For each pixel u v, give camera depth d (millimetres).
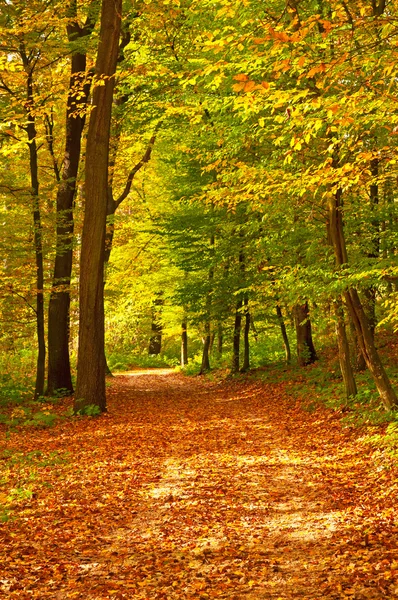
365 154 8039
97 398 16484
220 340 32969
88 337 16328
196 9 13844
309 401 16250
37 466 10406
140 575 5828
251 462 10695
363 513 7359
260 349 30797
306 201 12945
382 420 11719
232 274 23469
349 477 9195
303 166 11430
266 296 22406
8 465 10523
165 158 27094
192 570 5938
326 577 5559
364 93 7887
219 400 20656
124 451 11688
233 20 12242
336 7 7809
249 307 23297
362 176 9234
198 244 24719
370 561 5805
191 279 30719
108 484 9227
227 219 22359
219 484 9195
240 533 6992
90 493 8734
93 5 19000
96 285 16312
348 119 7320
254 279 22078
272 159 13062
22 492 8602
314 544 6500
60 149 23000
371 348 12172
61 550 6516
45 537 6891
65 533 7043
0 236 18797
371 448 10445
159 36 19938
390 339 19359
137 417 16250
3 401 19047
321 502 8078
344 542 6441
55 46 17031
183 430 14180
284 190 10328
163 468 10305
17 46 16922
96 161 15969
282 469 10094
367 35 8422
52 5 17125
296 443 12234
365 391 13953
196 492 8758
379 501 7723
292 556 6211
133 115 22484
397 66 7113
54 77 18203
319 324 16672
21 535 6938
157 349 45969
